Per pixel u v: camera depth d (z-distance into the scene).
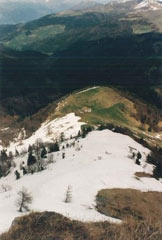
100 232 36.03
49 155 170.38
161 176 120.81
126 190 84.81
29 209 62.00
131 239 34.41
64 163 144.88
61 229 36.59
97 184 89.00
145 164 135.00
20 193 83.19
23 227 37.59
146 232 36.00
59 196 78.19
